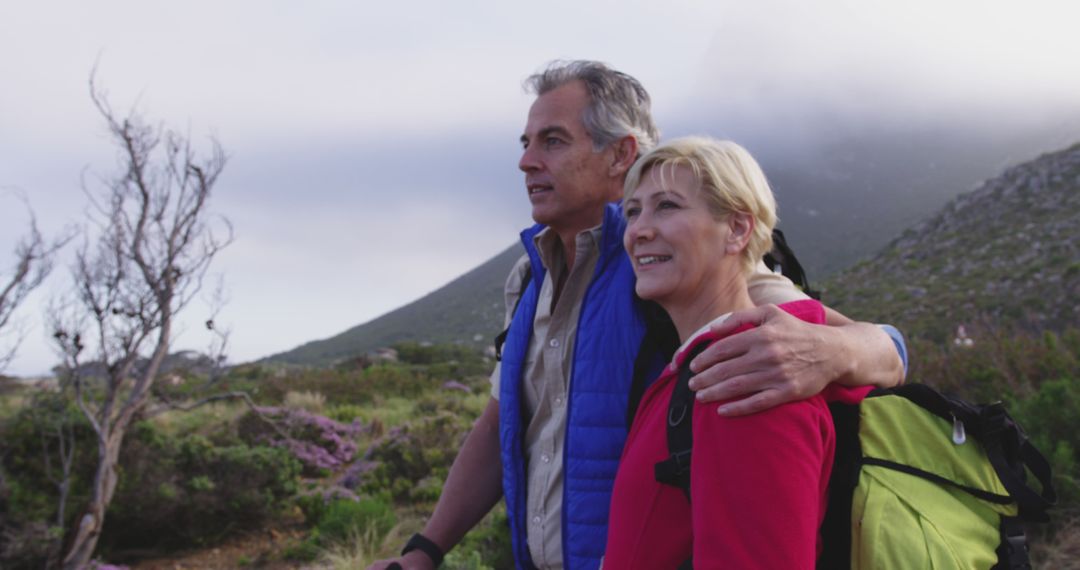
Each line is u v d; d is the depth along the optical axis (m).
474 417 13.81
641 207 1.35
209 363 7.02
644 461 1.24
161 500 6.84
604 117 1.84
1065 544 3.65
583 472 1.61
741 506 1.03
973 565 1.09
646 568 1.18
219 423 11.47
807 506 1.04
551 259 1.91
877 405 1.21
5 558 5.71
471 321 75.31
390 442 9.69
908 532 1.09
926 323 22.75
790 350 1.09
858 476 1.16
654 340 1.57
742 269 1.34
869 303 29.08
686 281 1.30
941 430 1.19
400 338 74.00
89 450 6.59
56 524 6.10
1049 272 23.55
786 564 1.01
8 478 6.25
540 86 1.93
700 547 1.06
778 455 1.04
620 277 1.66
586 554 1.58
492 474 2.08
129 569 6.26
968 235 34.72
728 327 1.17
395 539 6.35
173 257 6.06
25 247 6.32
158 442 7.34
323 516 7.29
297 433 10.77
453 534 2.03
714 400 1.09
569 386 1.67
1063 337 6.39
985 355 6.19
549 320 1.84
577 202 1.85
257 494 7.32
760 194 1.32
